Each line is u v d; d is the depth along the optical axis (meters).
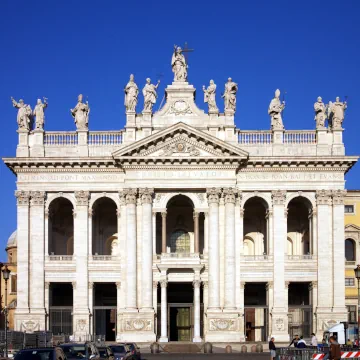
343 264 90.19
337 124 92.12
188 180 90.06
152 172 90.31
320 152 91.31
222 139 91.12
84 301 89.94
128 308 88.56
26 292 89.56
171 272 89.75
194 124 91.81
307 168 91.12
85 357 48.50
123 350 58.47
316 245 90.62
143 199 90.00
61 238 96.12
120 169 90.94
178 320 93.25
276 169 91.00
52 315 90.81
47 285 90.12
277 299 89.88
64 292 95.75
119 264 90.50
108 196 90.94
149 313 88.50
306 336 90.44
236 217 90.56
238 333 88.38
